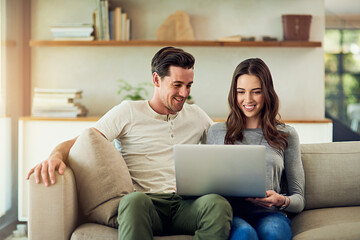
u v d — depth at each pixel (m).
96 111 3.93
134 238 1.67
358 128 4.43
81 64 3.91
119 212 1.75
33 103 3.53
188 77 2.20
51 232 1.84
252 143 2.13
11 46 3.44
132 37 3.88
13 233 3.23
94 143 1.96
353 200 2.23
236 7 3.88
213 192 1.84
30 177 1.86
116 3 3.86
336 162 2.25
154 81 2.28
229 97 2.20
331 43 4.37
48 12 3.88
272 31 3.89
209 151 1.80
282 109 3.91
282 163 2.09
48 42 3.67
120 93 3.91
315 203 2.22
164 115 2.27
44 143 3.43
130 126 2.25
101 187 1.94
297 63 3.90
